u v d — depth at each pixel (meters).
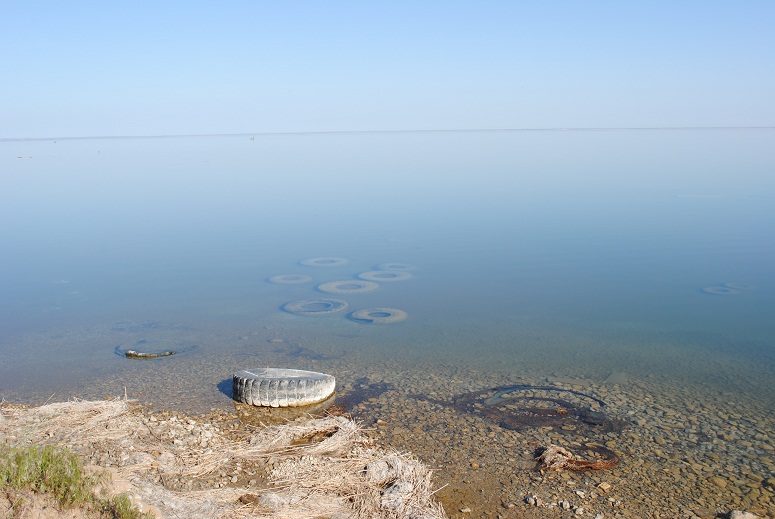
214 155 149.62
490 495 11.41
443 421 14.55
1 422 12.73
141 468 11.20
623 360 18.89
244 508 10.12
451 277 30.00
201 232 43.81
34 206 58.66
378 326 22.44
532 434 13.90
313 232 43.00
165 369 18.14
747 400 15.84
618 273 30.31
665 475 12.16
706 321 22.83
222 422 14.27
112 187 76.00
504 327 22.38
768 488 11.76
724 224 42.75
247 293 27.38
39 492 9.06
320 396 15.52
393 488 10.96
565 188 65.62
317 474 11.47
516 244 37.72
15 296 27.09
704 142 189.88
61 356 19.36
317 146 199.12
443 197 60.34
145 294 27.36
